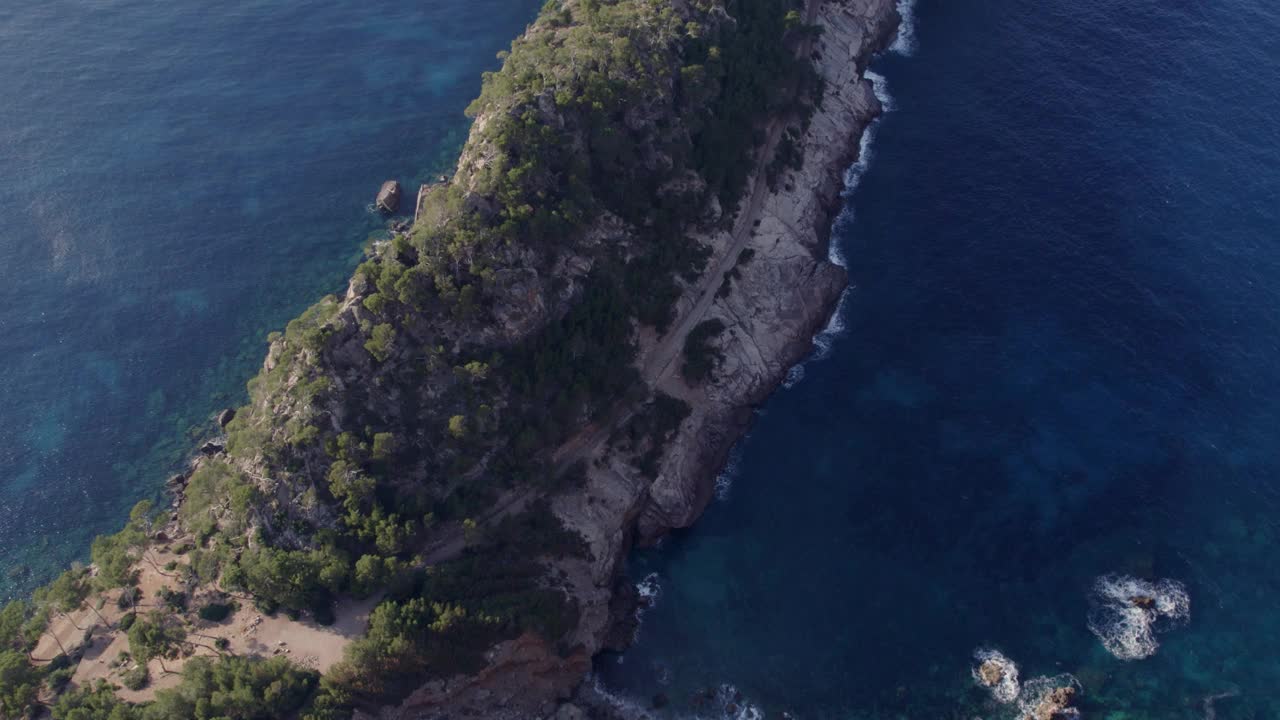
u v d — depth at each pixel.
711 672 99.88
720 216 128.50
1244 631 100.00
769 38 141.00
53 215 144.62
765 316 125.44
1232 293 128.12
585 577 103.94
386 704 91.31
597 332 113.31
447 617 90.88
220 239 142.50
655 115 123.06
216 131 157.62
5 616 96.12
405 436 101.69
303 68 169.50
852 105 151.00
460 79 167.88
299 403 99.50
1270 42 160.88
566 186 114.06
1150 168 143.12
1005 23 168.50
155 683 91.25
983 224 138.12
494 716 95.12
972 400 119.88
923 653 99.88
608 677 100.06
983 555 106.62
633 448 112.19
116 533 112.50
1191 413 117.19
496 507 105.19
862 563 107.00
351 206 147.62
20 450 119.81
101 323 132.50
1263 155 143.75
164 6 181.88
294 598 93.94
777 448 117.56
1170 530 107.56
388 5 183.25
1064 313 127.56
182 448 120.06
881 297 131.12
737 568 107.81
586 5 133.25
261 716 86.69
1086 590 103.44
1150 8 168.75
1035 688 96.62
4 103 161.00
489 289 104.19
